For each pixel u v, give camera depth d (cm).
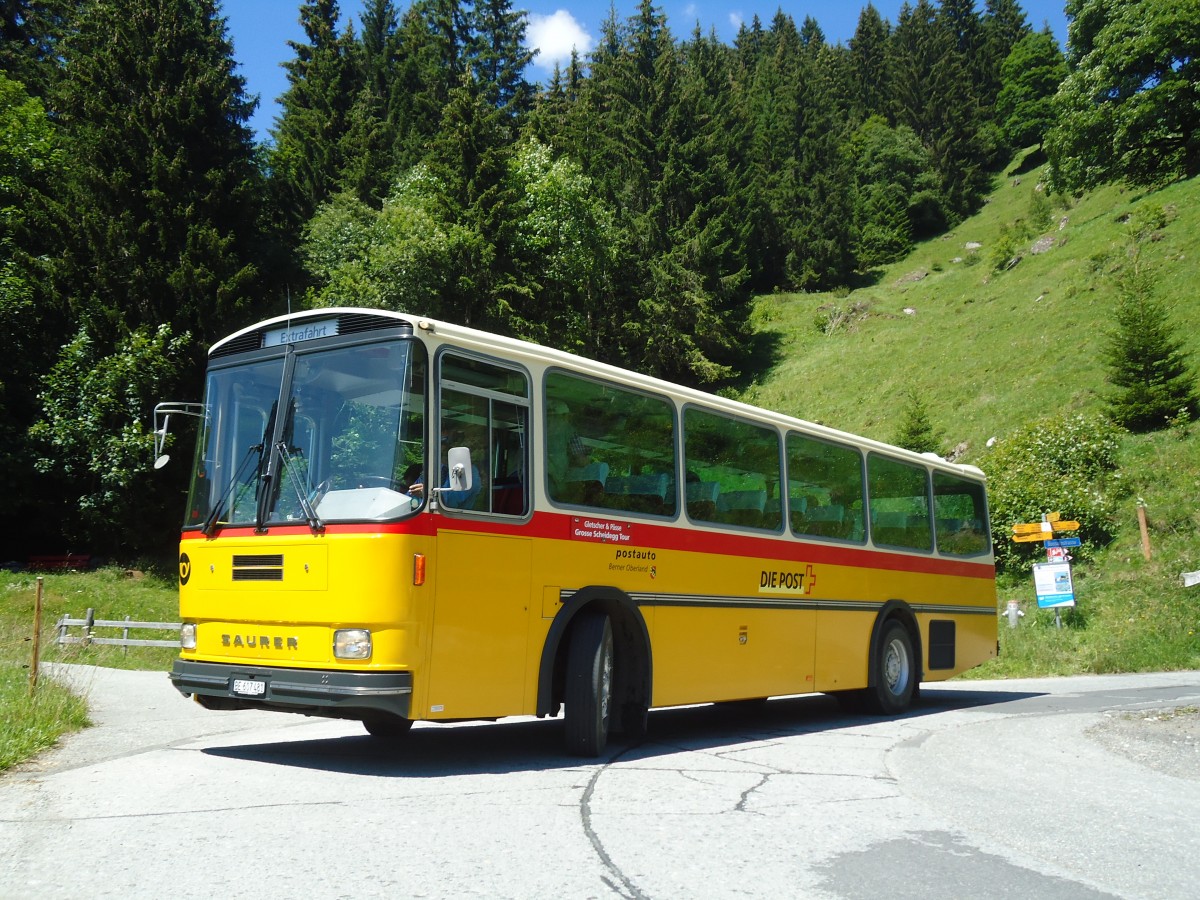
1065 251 5722
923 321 5875
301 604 693
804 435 1123
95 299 2969
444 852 486
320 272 3912
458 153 4372
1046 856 508
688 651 910
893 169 9606
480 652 716
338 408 729
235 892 420
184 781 671
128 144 3089
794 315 7069
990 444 3547
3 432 3056
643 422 898
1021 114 10694
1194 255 4506
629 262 5753
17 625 2183
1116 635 2217
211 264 3064
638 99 6762
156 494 3092
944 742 908
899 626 1254
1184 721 1039
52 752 802
